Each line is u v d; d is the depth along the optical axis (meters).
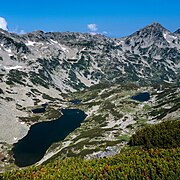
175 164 37.09
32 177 35.69
